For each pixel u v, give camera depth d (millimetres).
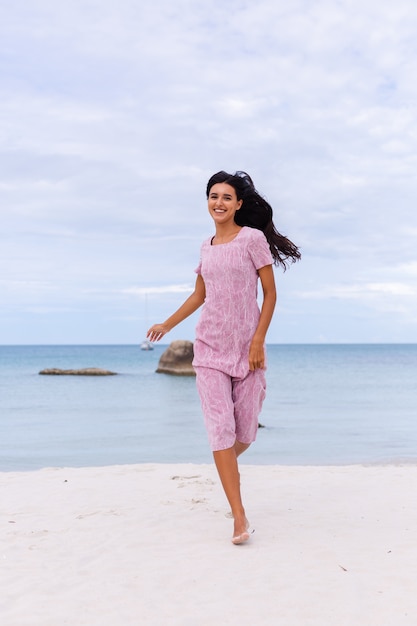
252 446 10688
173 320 4426
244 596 3113
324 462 9109
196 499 5180
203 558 3678
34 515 4824
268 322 4070
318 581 3289
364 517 4605
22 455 10094
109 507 5031
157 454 10117
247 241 4066
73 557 3756
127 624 2826
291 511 4797
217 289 4051
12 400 20734
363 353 119562
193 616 2898
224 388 3986
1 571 3531
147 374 37125
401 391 23969
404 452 10008
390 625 2771
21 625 2824
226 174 4203
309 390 24547
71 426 13852
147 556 3738
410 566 3498
